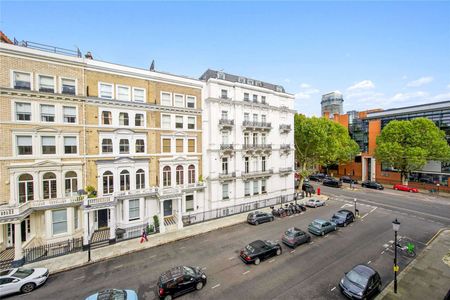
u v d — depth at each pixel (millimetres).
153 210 25578
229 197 30250
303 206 31141
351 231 23391
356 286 12672
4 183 18406
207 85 28797
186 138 27469
